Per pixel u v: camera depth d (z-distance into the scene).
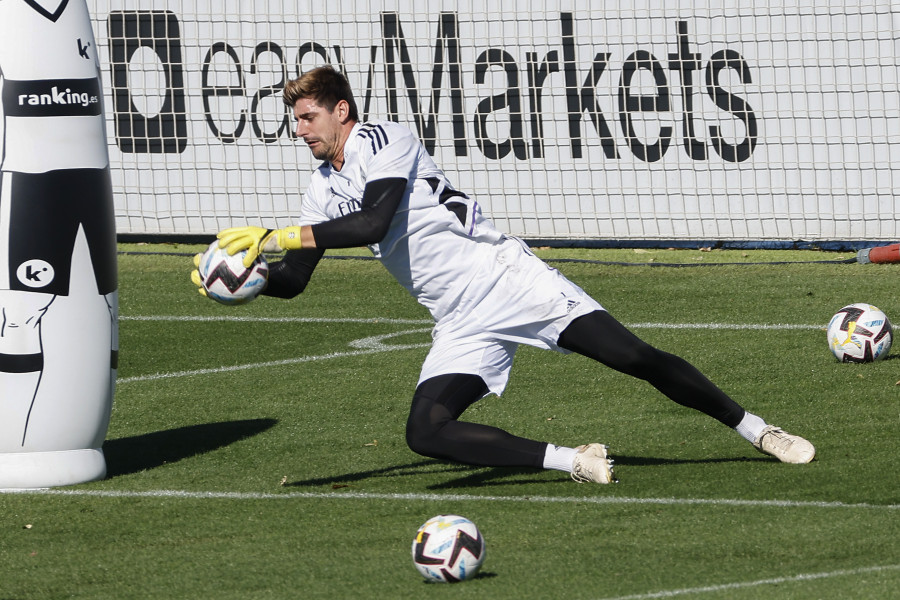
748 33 47.31
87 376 21.47
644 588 14.99
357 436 25.11
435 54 48.91
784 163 47.69
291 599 15.23
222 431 25.88
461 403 19.95
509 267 19.81
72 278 21.12
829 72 46.97
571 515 18.53
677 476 20.67
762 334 33.50
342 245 18.97
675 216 48.44
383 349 33.69
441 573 15.40
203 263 19.61
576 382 28.83
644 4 47.69
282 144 49.56
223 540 18.08
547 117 48.62
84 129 21.16
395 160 19.05
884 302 38.06
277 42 49.34
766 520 17.77
